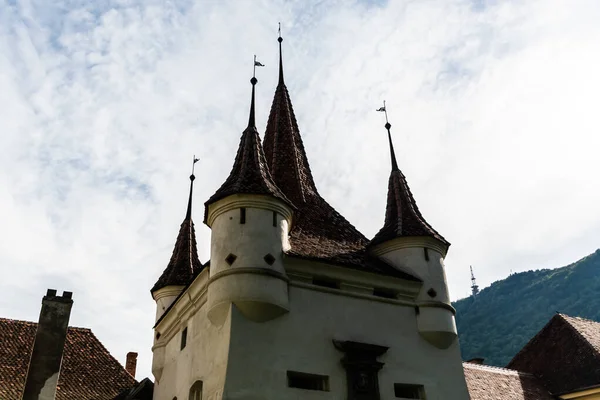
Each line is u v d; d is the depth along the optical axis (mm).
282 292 20656
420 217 26438
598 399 32969
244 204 21797
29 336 33875
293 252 22094
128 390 32906
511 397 33156
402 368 21984
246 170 23047
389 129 30266
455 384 22844
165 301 29703
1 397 28188
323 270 22203
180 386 24156
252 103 26000
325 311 21578
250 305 19859
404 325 23000
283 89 34406
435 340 23203
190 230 33031
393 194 27781
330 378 20375
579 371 35094
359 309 22359
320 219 27344
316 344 20719
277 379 19391
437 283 24219
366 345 21203
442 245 25406
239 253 20828
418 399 21969
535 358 38812
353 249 25438
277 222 21984
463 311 143375
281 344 20062
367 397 20531
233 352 19094
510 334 115562
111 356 35688
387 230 26094
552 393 35344
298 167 30234
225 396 18328
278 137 31625
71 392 31188
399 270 24453
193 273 30578
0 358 31219
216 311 20344
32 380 24875
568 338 37781
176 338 26641
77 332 36562
